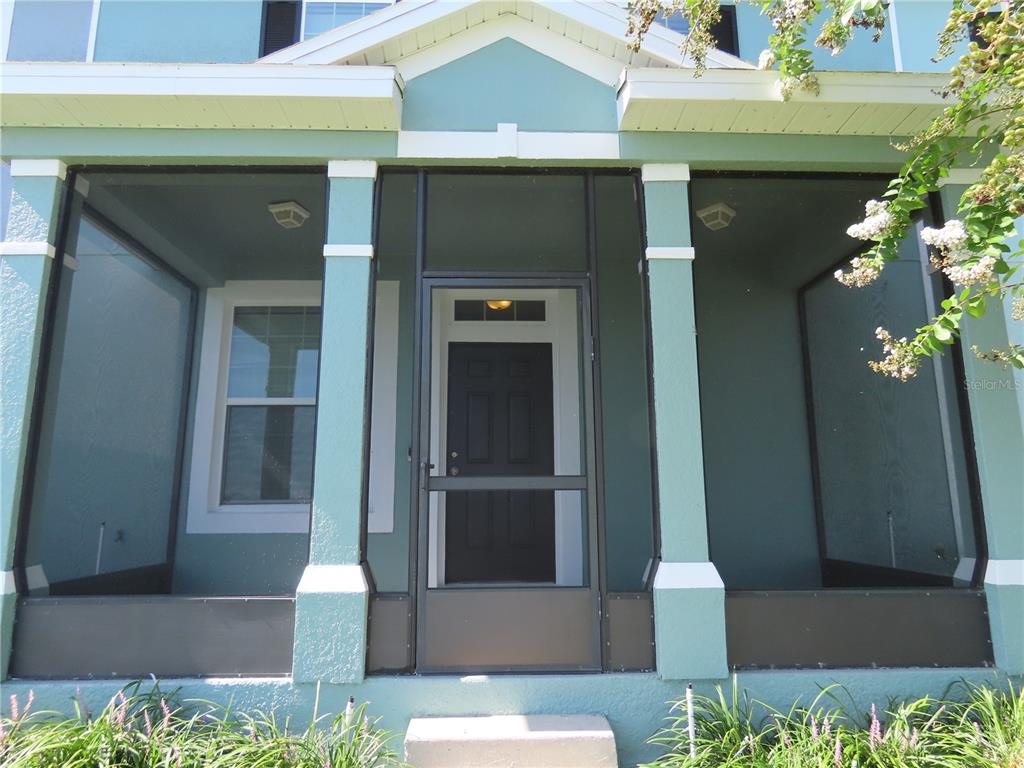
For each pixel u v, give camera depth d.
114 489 4.46
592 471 3.32
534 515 5.07
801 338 5.30
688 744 2.80
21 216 3.38
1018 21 2.43
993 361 2.95
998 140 3.29
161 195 4.11
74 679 3.08
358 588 3.10
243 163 3.51
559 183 3.79
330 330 3.34
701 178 3.70
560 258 5.25
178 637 3.13
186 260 4.96
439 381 5.09
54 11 4.43
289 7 4.53
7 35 4.38
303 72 3.26
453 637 3.22
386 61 3.53
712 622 3.14
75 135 3.41
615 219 4.57
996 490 3.33
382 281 5.20
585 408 3.39
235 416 5.18
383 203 4.30
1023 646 3.19
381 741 2.89
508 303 5.30
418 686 3.07
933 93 3.31
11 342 3.27
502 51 3.60
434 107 3.53
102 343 4.41
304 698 3.05
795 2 2.91
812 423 5.20
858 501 4.73
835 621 3.25
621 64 3.59
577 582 4.88
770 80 3.35
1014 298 2.95
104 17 4.43
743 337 5.29
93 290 4.37
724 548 5.02
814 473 5.15
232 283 5.25
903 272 4.16
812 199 4.22
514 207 4.34
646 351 3.51
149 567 4.70
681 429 3.32
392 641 3.17
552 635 3.26
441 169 3.58
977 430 3.40
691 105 3.38
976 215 2.55
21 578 3.18
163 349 4.96
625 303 5.25
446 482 3.30
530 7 3.52
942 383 3.88
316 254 5.11
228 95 3.25
